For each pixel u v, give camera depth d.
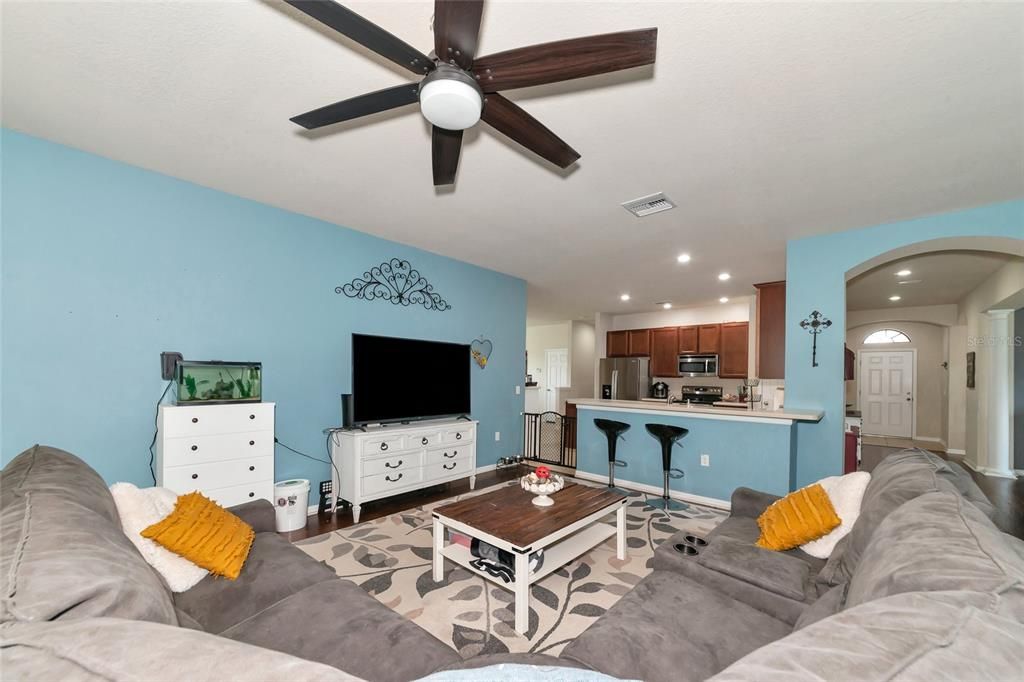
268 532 2.03
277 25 1.50
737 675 0.49
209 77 1.78
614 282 5.72
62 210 2.40
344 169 2.61
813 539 1.75
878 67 1.63
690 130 2.10
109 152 2.46
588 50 1.21
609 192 2.86
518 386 5.55
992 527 0.96
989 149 2.20
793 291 3.73
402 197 3.03
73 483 1.21
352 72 1.74
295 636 1.25
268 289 3.24
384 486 3.53
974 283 5.54
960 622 0.55
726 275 5.21
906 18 1.40
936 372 7.95
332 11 1.06
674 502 3.88
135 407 2.64
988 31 1.44
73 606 0.69
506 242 4.05
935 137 2.11
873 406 8.46
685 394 7.54
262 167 2.61
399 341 3.90
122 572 0.83
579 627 1.98
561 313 8.59
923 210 3.04
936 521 1.01
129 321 2.63
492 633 1.93
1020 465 5.40
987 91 1.75
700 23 1.45
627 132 2.12
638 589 1.55
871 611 0.60
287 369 3.35
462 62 1.28
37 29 1.51
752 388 5.93
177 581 1.45
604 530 2.71
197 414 2.59
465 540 2.46
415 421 4.21
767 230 3.54
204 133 2.23
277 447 3.29
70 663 0.48
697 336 7.60
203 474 2.60
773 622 1.37
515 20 1.44
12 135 2.25
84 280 2.47
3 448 2.24
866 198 2.86
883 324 8.44
